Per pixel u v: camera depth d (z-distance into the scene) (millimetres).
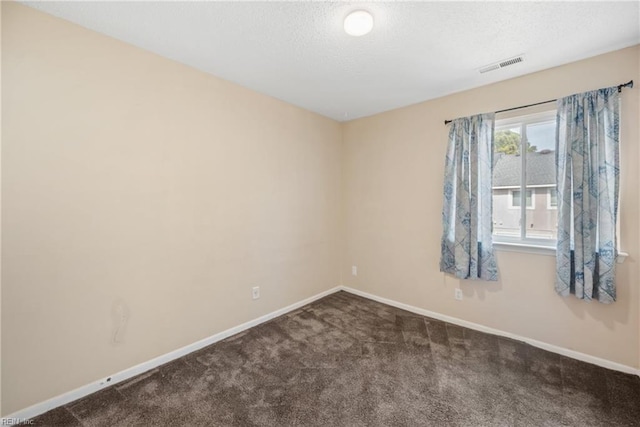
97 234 1799
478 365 2072
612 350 2012
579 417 1581
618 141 1909
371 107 3166
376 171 3402
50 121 1616
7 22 1485
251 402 1710
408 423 1548
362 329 2668
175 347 2186
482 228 2500
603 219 1945
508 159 2502
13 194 1517
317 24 1693
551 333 2254
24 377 1565
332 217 3668
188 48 1968
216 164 2422
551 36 1799
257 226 2770
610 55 1972
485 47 1932
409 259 3119
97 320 1811
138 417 1590
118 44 1862
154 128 2041
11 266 1520
